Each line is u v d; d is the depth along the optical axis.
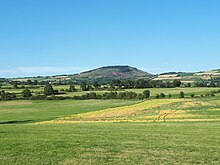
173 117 64.62
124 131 39.38
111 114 78.44
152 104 91.25
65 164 23.39
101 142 31.39
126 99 134.50
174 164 23.17
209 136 34.44
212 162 23.59
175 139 32.81
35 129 42.72
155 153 26.47
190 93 127.50
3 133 38.34
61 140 32.62
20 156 25.62
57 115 94.69
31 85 185.00
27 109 118.75
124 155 25.91
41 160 24.41
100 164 23.28
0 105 131.00
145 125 46.75
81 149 28.11
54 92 150.25
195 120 56.41
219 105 82.31
